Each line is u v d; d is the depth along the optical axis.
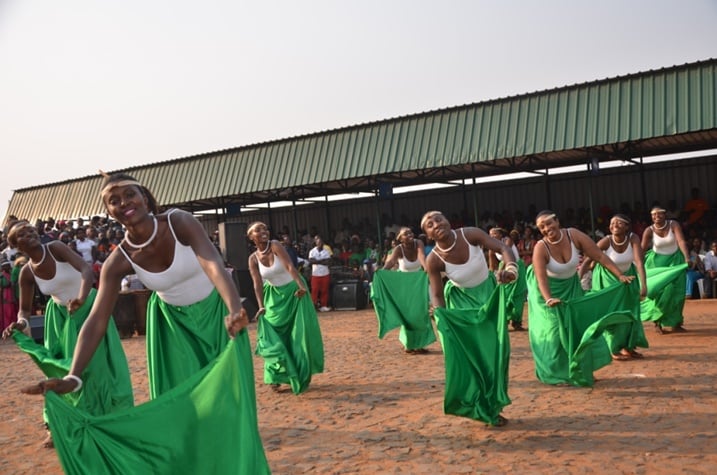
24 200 26.48
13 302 14.20
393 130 18.17
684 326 9.91
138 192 3.54
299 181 19.33
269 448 4.88
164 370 4.12
